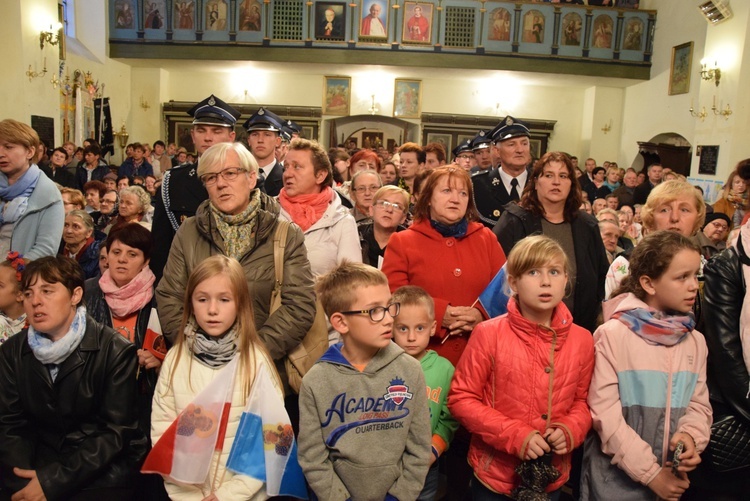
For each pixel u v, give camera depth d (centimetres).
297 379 222
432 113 1551
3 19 904
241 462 190
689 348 204
